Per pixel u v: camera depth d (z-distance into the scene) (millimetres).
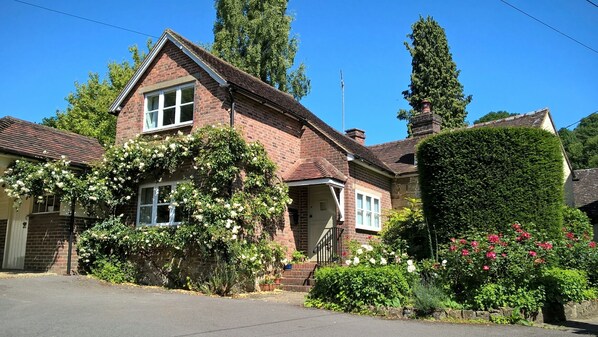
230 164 13242
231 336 6738
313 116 19781
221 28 32562
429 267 10094
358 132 23875
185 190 13141
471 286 9305
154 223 14484
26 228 15383
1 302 8875
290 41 33344
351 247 12297
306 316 8734
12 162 14031
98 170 14906
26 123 16453
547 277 9227
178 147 13828
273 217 14734
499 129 10891
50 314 7879
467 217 10703
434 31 41094
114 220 14578
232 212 12547
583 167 45344
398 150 23062
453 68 40719
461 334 7395
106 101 29984
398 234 13445
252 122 14789
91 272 14180
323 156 16594
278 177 15453
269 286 13453
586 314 10141
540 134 10930
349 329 7578
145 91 15922
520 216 10391
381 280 9352
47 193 13914
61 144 16203
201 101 14578
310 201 16250
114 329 6879
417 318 8867
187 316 8203
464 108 40781
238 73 17359
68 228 14391
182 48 15180
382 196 18734
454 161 11102
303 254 15758
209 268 12773
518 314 8578
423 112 24188
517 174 10617
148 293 11367
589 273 10867
